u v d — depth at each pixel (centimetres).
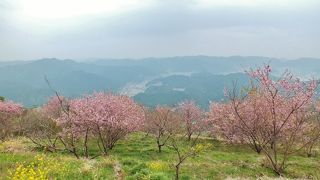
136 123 4122
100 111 3556
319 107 3603
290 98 3097
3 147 2752
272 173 2809
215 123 5584
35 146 3544
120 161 2444
